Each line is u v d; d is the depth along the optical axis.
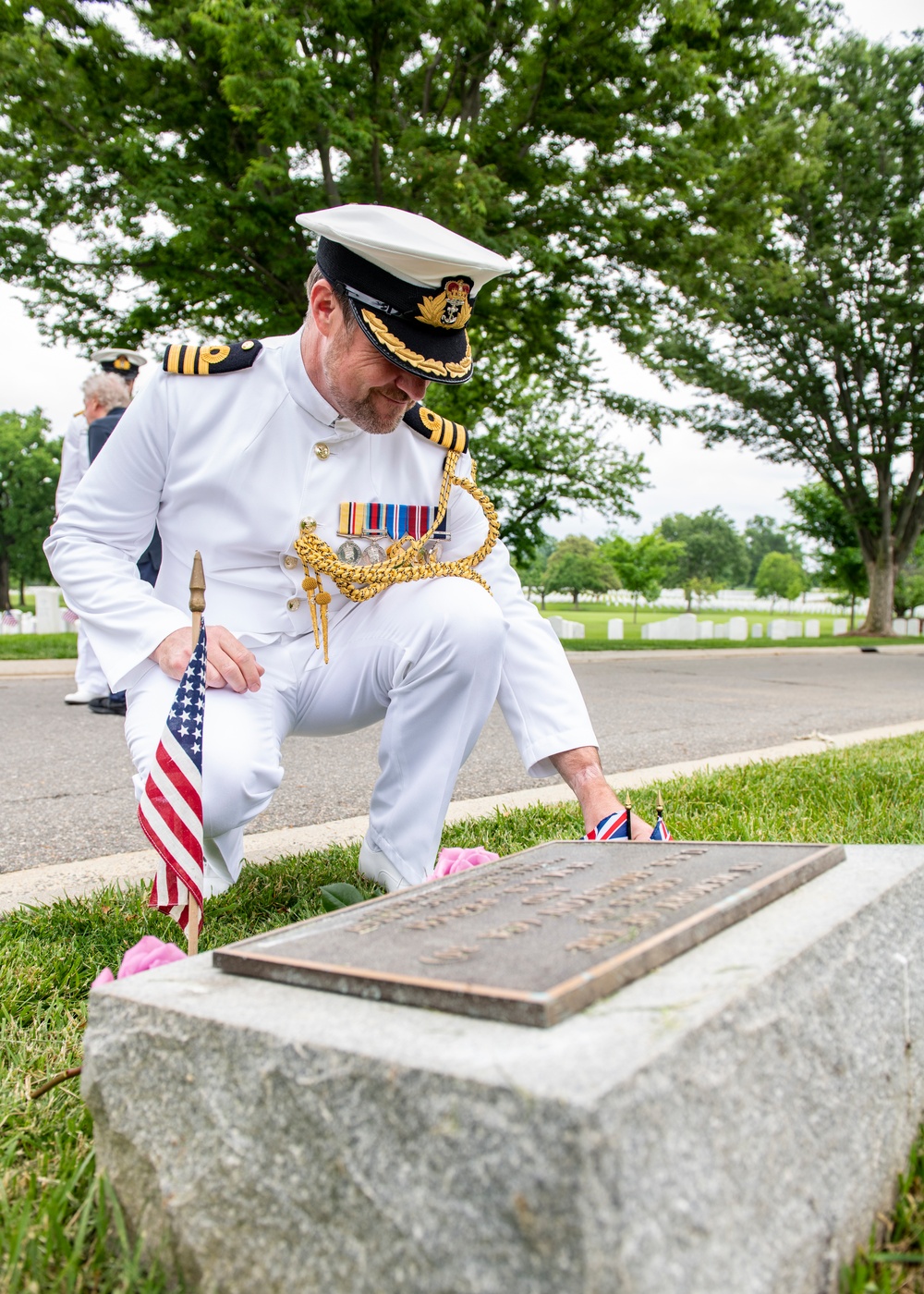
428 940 1.24
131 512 2.29
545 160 11.77
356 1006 1.10
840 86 22.30
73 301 12.32
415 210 10.65
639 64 10.77
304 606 2.38
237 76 9.21
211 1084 1.08
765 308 23.17
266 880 2.68
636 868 1.55
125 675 2.12
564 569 73.31
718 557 93.06
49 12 10.69
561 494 19.02
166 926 2.30
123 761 5.07
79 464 6.61
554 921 1.28
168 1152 1.12
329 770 4.89
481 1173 0.89
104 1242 1.18
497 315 12.84
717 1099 0.98
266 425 2.27
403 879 2.46
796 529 31.45
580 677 11.32
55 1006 1.90
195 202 10.46
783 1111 1.07
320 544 2.30
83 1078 1.20
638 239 11.79
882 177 22.34
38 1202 1.28
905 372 24.67
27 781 4.54
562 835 3.12
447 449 2.50
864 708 8.27
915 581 40.69
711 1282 0.93
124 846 3.38
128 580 2.21
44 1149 1.43
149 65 10.73
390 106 11.15
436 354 1.99
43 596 19.05
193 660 1.71
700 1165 0.94
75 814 3.86
